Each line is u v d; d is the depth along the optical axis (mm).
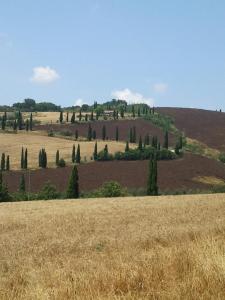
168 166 155625
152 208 47844
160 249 13375
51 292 8961
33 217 42750
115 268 10922
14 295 9555
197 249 10781
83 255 19156
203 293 7746
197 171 153875
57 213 46375
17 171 153375
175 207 47688
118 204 56312
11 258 20281
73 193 97250
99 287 8992
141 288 8836
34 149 189750
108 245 22422
